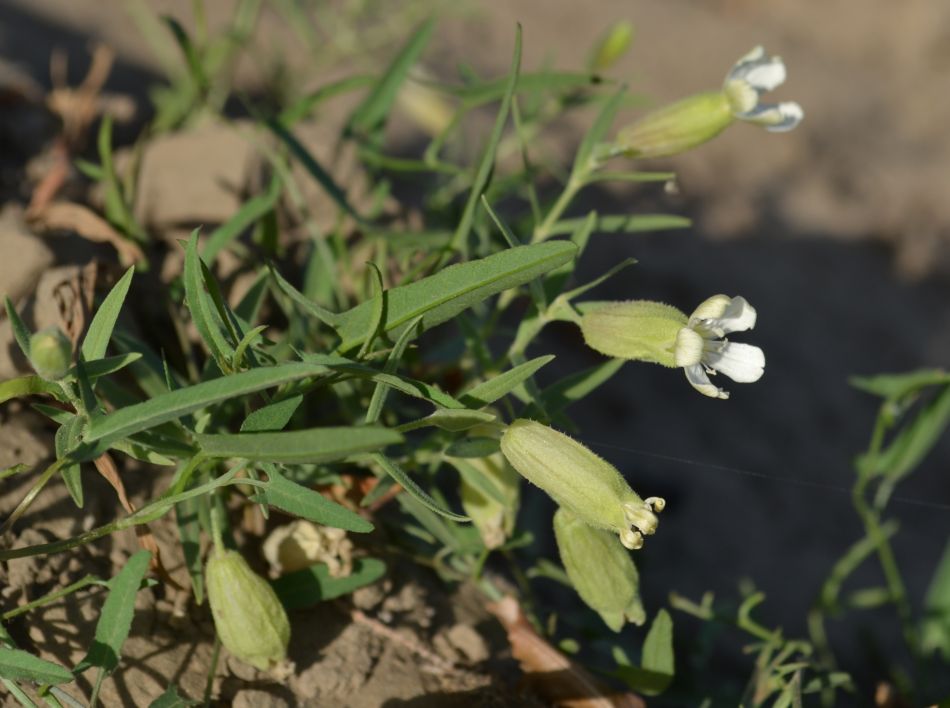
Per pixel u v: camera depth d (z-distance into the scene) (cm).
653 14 98
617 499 31
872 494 57
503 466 35
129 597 30
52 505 33
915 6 99
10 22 62
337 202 39
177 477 32
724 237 71
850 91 92
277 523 35
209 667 33
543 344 56
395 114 67
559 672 35
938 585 43
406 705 34
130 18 68
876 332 67
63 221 38
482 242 39
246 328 32
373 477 36
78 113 44
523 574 40
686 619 46
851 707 45
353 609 35
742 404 61
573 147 72
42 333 29
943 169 83
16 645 31
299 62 69
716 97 36
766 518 54
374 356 31
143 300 38
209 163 41
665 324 32
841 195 78
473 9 68
